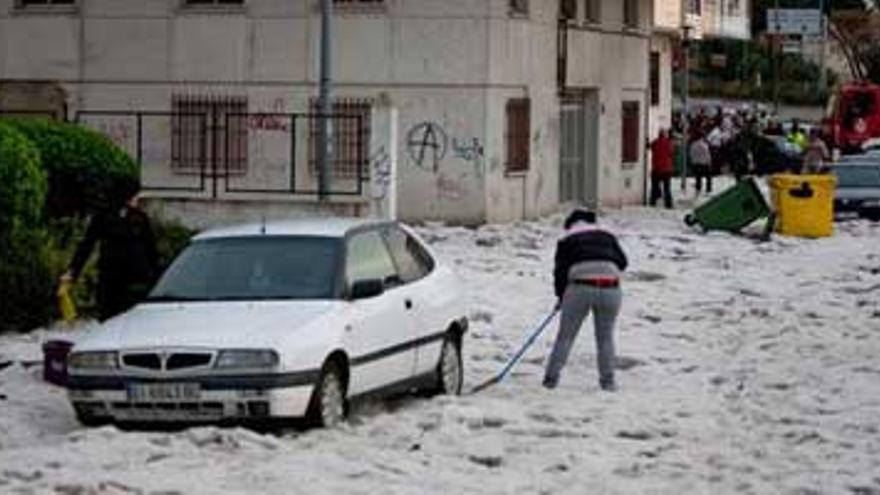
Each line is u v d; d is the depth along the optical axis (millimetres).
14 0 43250
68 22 42938
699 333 25062
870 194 47625
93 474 14422
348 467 14867
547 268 33125
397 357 17859
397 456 15492
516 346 23375
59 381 19000
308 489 14016
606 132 49906
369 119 37281
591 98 48969
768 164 70438
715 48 111812
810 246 40156
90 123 42500
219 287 17484
